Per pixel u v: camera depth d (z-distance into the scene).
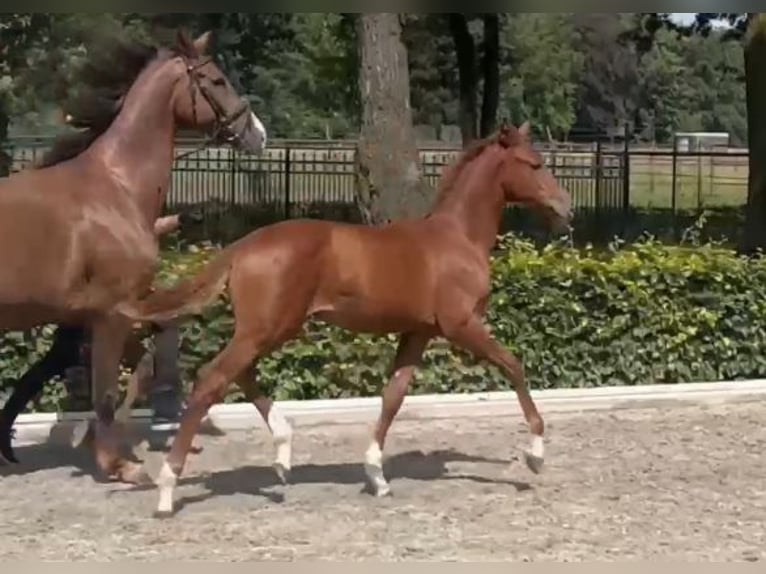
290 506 6.52
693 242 12.27
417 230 6.73
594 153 25.67
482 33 25.20
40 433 8.05
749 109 16.83
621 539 5.91
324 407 8.73
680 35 24.98
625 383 9.79
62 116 8.64
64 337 7.41
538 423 6.95
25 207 6.58
